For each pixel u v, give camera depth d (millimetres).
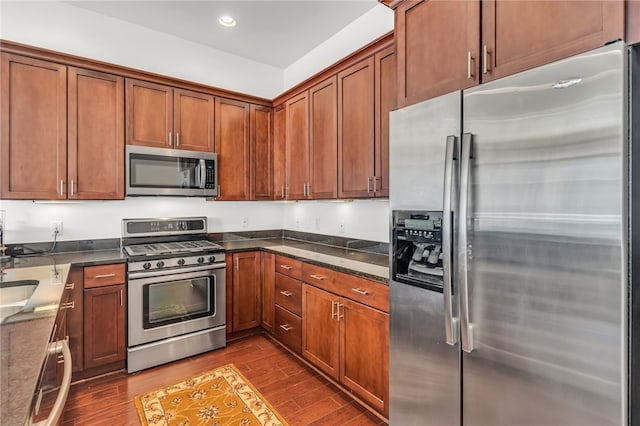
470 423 1400
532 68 1252
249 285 3152
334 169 2668
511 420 1256
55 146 2420
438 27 1623
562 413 1117
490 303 1303
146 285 2561
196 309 2818
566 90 1086
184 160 2947
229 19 2898
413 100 1740
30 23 2570
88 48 2789
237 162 3309
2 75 2244
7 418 624
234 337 3127
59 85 2434
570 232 1083
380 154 2258
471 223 1356
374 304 1946
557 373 1126
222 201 3510
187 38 3229
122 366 2521
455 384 1452
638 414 1044
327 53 3262
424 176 1558
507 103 1242
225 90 3188
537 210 1161
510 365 1252
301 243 3457
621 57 981
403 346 1691
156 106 2842
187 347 2760
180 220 3254
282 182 3395
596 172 1025
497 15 1385
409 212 1640
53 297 1490
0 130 2240
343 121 2576
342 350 2197
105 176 2607
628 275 1003
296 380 2422
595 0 1111
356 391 2088
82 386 2311
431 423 1562
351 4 2670
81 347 2316
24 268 2100
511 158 1229
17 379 775
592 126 1031
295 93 3160
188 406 2109
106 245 2908
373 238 2816
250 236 3744
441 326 1510
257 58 3652
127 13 2814
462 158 1353
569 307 1092
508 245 1242
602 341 1024
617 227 989
